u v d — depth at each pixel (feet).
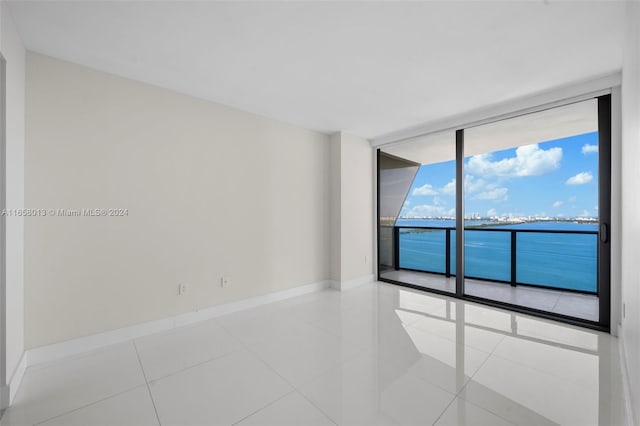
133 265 8.25
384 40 6.49
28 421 4.86
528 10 5.43
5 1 5.11
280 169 12.19
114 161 7.94
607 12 5.43
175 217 9.12
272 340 8.18
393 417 4.98
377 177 15.58
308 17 5.69
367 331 8.85
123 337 8.04
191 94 9.46
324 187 14.07
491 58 7.25
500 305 11.10
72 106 7.30
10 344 5.50
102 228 7.73
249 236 11.11
